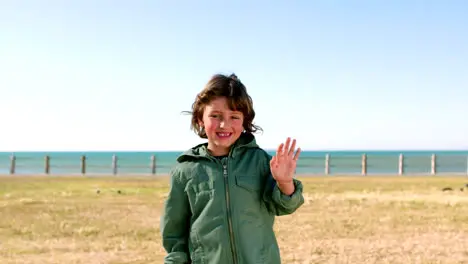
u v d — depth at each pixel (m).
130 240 7.83
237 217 2.67
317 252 6.98
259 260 2.64
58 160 67.69
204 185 2.74
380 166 39.50
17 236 8.05
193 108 2.90
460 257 6.68
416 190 14.87
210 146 2.83
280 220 9.38
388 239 7.79
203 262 2.72
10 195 13.54
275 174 2.59
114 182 18.50
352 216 9.84
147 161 62.66
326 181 18.73
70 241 7.73
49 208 10.96
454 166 39.50
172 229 2.89
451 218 9.55
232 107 2.74
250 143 2.80
